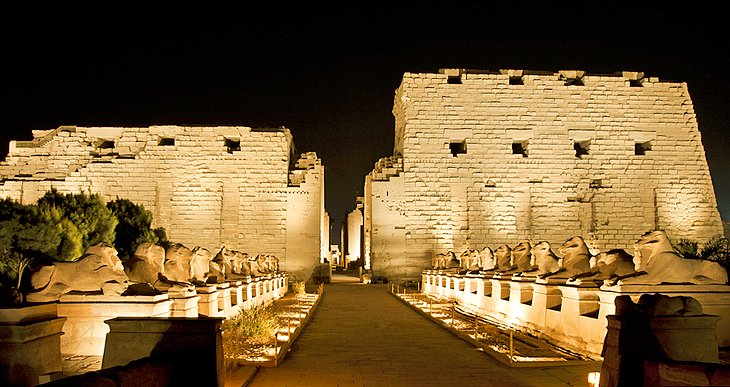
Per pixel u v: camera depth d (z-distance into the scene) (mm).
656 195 41312
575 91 41844
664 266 11852
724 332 11562
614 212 41031
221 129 41062
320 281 40000
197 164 40688
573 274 15281
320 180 41094
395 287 34000
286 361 11859
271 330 15383
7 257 23656
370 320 19516
